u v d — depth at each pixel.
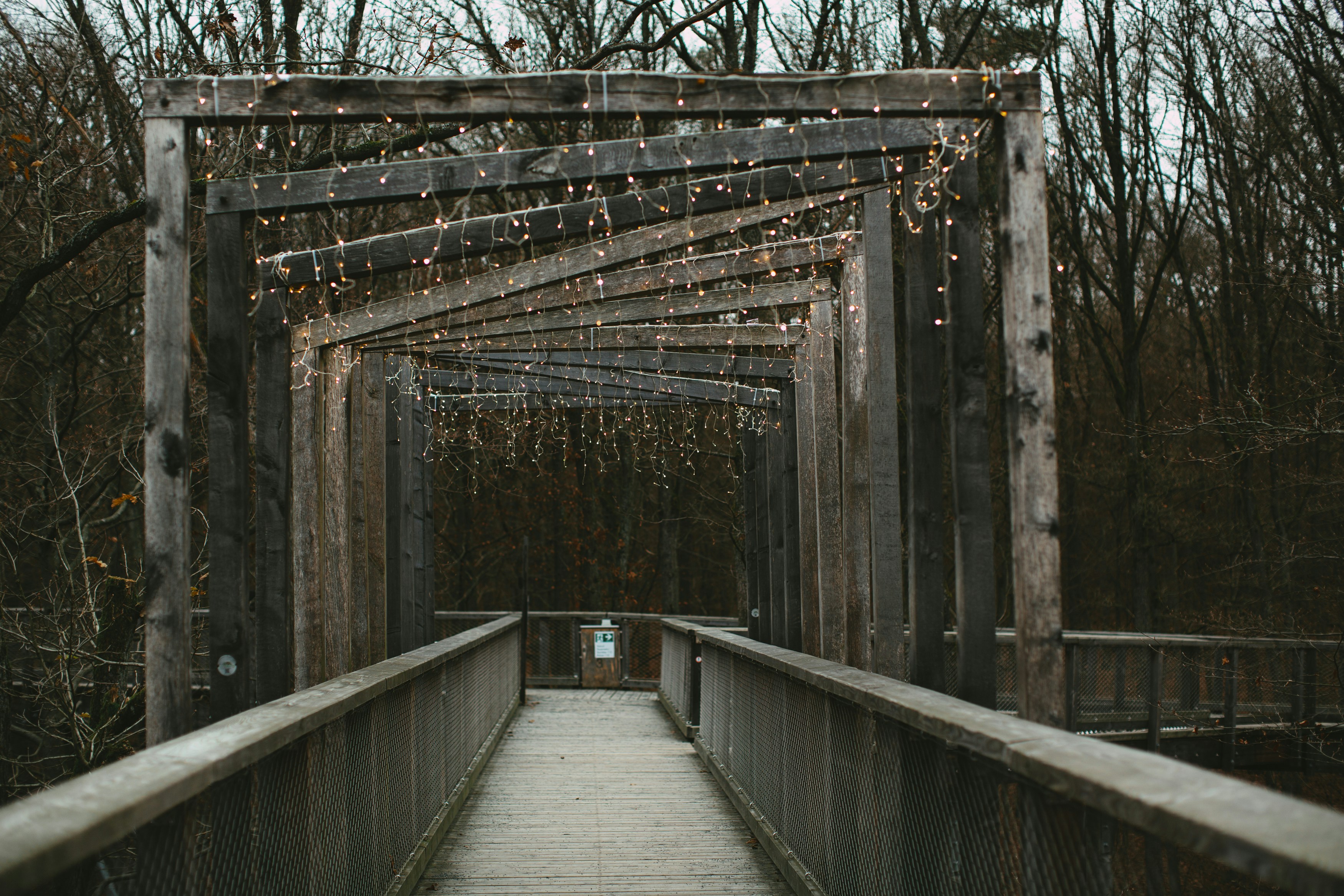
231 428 3.36
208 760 1.99
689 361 7.22
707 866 4.44
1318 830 1.27
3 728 7.51
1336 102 10.55
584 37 13.95
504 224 4.26
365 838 3.46
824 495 5.80
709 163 3.37
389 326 5.57
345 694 3.06
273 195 3.40
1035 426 2.93
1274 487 12.77
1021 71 3.05
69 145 8.92
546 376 7.94
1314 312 11.30
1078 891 1.87
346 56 8.19
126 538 11.30
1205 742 7.88
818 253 5.25
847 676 3.43
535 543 20.95
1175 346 19.11
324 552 5.64
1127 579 19.50
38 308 10.35
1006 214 3.02
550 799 5.85
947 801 2.51
